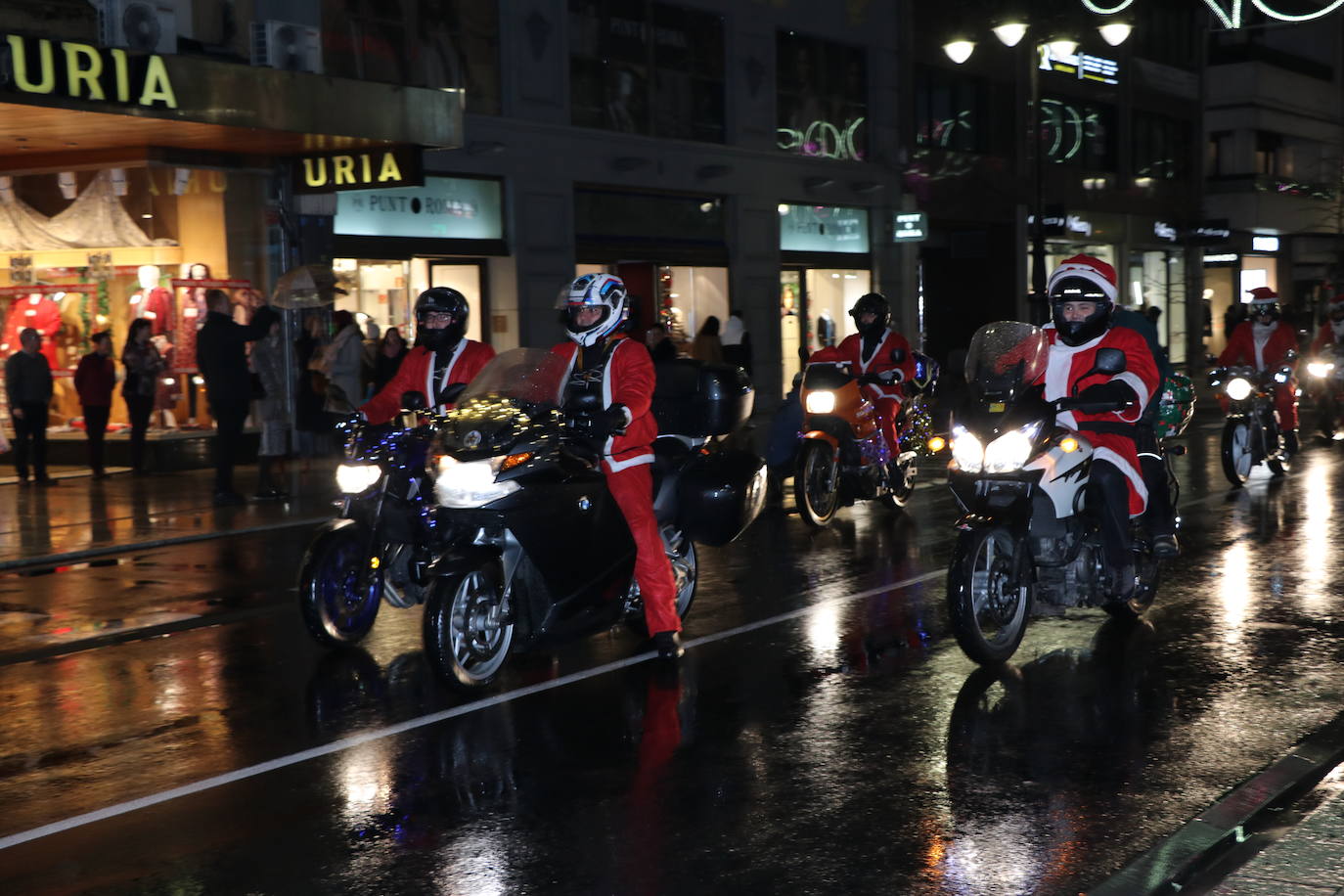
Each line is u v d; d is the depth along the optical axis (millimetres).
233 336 13594
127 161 17391
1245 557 9633
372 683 6777
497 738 5809
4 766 5625
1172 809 4773
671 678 6711
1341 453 16438
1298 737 5578
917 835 4578
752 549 10461
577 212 22953
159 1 17125
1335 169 50688
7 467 17828
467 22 21047
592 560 6832
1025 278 34812
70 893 4297
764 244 26688
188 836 4758
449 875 4348
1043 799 4898
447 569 6316
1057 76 36031
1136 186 39906
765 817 4785
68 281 18234
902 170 30094
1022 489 6605
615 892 4184
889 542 10688
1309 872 3953
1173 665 6727
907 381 12266
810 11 27500
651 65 24328
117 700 6594
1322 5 34031
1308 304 48188
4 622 8477
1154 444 7449
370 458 6918
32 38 14000
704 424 7602
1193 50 43250
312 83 16719
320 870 4426
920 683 6504
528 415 6570
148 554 11000
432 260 21016
